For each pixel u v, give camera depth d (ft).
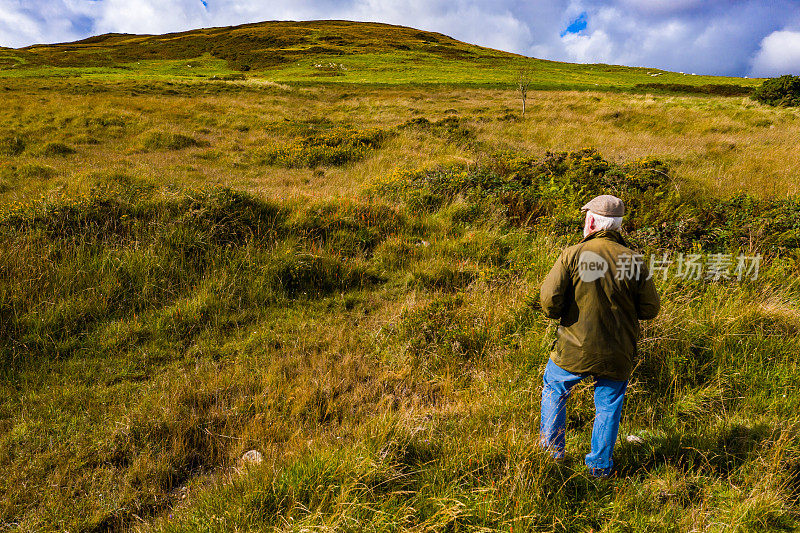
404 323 13.44
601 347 7.22
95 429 9.82
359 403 10.73
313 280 17.25
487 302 14.08
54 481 8.43
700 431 8.98
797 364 10.56
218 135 56.44
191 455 9.21
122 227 18.42
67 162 39.50
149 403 10.55
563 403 8.13
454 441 8.62
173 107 71.10
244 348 13.26
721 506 7.36
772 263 15.52
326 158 43.06
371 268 18.62
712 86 133.49
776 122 59.98
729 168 35.63
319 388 11.09
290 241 19.12
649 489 7.72
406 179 28.58
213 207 19.43
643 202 23.00
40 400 10.73
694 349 11.21
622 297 7.13
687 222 18.80
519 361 11.49
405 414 9.60
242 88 104.63
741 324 11.70
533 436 8.60
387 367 12.13
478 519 7.06
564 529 7.00
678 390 10.11
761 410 9.52
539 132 59.11
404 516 6.79
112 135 52.42
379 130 52.90
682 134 58.44
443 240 21.04
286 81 136.15
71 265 15.66
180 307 14.88
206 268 16.94
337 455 7.98
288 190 31.22
